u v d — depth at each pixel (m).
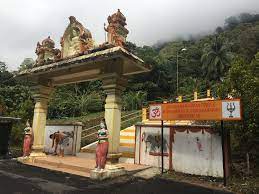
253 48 53.12
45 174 9.03
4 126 13.86
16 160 12.07
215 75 45.50
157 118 9.16
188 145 9.08
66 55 11.05
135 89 41.75
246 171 8.72
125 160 10.66
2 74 33.66
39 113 11.94
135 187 7.41
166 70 49.00
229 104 7.63
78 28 10.70
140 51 58.03
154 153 9.87
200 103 8.23
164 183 7.84
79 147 13.32
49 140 14.03
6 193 6.66
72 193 6.78
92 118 24.19
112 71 9.07
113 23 9.27
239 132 8.52
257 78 8.63
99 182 7.93
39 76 11.95
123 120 21.28
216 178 8.26
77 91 34.44
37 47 12.30
